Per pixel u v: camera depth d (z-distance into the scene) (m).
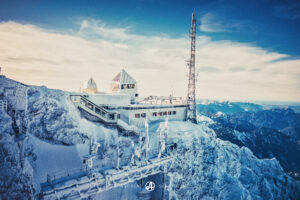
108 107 44.34
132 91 53.62
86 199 30.14
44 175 25.75
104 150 34.47
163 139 40.72
